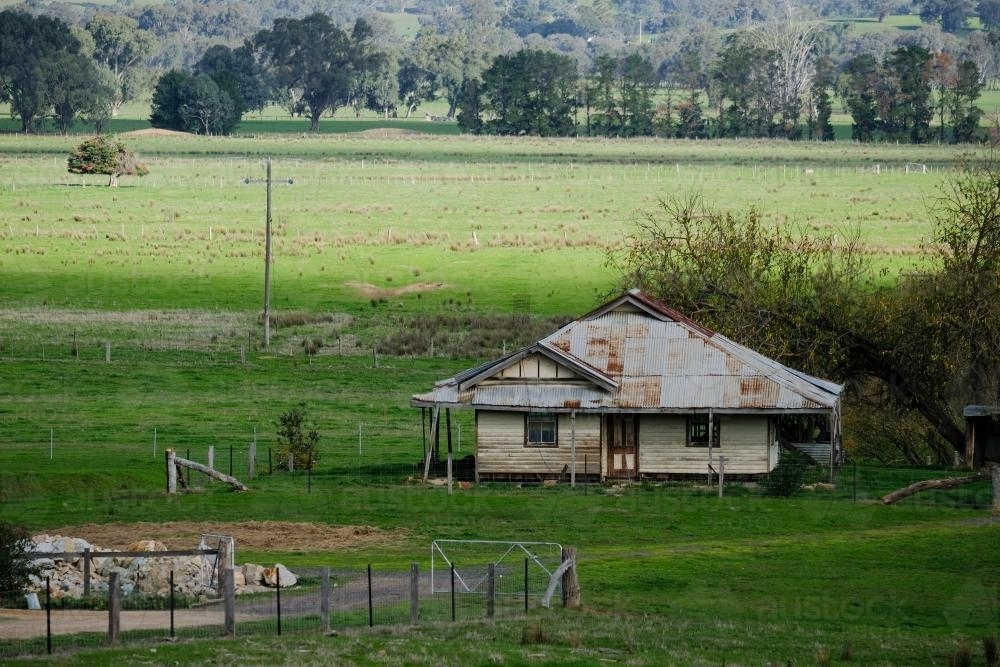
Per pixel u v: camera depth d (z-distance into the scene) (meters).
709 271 87.75
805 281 86.69
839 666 39.16
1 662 34.03
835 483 70.25
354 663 35.31
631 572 51.38
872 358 84.00
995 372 82.25
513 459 71.88
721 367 72.69
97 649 35.91
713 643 41.19
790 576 51.25
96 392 99.19
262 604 44.03
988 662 39.78
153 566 46.66
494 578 45.50
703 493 67.81
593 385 71.81
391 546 56.09
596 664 37.16
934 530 58.88
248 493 67.19
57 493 66.94
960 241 84.06
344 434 86.88
